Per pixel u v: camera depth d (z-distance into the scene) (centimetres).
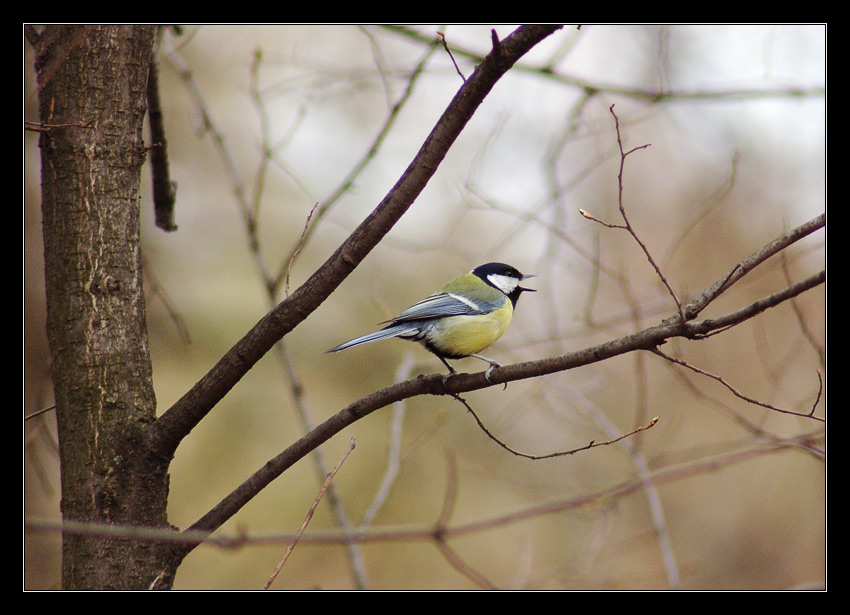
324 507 1438
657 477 705
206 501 1396
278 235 1588
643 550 1425
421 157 525
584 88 1194
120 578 507
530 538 1346
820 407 1045
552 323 1148
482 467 1542
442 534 505
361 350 1580
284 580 1384
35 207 1407
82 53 577
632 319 1120
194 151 1580
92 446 527
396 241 1216
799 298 1600
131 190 581
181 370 1441
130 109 589
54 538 1250
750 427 798
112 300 554
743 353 1592
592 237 1195
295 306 539
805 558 1471
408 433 1559
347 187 736
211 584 1350
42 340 1362
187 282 1519
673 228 1805
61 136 565
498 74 502
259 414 1484
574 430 1404
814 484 1541
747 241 1772
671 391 1605
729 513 1546
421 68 751
